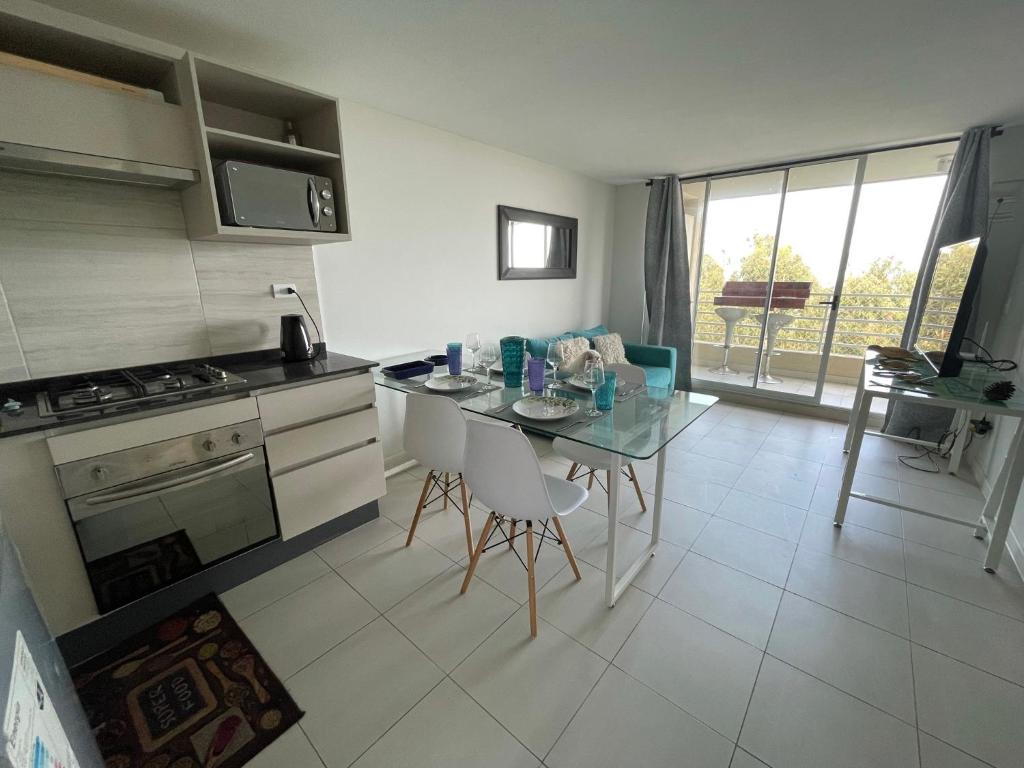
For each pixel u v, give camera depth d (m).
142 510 1.54
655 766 1.19
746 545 2.14
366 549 2.13
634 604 1.77
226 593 1.83
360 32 1.71
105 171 1.56
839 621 1.68
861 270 4.31
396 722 1.32
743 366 4.74
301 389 1.90
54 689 0.81
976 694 1.38
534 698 1.39
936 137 3.04
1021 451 1.78
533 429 1.65
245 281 2.17
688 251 4.61
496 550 2.12
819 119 2.69
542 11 1.58
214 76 1.75
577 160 3.73
